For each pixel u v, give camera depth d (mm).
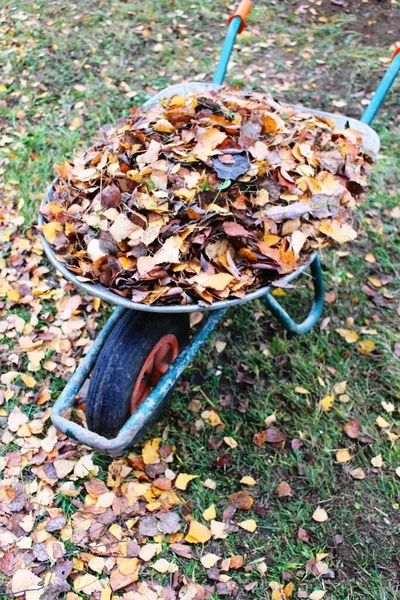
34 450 2037
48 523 1859
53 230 1701
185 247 1592
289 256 1640
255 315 2467
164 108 1970
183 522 1894
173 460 2043
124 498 1917
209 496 1957
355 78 3686
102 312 2471
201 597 1728
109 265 1581
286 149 1816
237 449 2078
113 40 3932
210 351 2352
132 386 1770
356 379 2287
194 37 3998
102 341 1800
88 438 1644
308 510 1938
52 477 1965
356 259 2699
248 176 1686
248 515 1921
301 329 2311
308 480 2006
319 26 4133
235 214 1647
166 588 1740
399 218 2873
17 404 2184
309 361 2326
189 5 4270
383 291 2580
